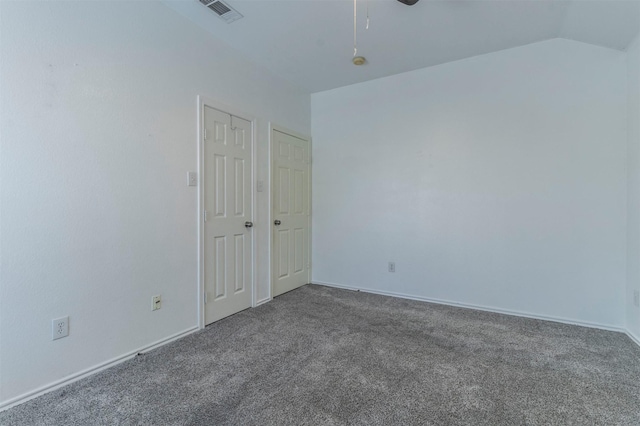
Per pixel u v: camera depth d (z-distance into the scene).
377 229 3.56
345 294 3.53
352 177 3.73
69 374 1.73
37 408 1.50
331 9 2.25
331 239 3.89
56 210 1.67
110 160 1.91
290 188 3.66
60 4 1.67
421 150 3.28
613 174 2.48
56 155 1.67
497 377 1.79
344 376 1.80
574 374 1.82
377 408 1.51
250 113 3.02
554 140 2.67
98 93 1.85
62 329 1.70
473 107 3.00
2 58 1.48
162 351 2.11
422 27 2.47
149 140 2.13
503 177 2.88
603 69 2.50
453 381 1.75
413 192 3.33
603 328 2.51
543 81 2.70
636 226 2.28
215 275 2.66
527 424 1.40
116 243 1.95
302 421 1.42
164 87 2.22
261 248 3.20
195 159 2.46
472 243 3.03
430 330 2.48
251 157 3.05
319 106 3.96
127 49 1.99
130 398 1.59
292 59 3.05
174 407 1.51
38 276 1.61
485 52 2.90
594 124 2.53
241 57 2.90
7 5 1.49
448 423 1.41
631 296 2.35
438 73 3.16
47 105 1.63
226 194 2.77
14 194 1.52
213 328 2.52
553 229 2.69
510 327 2.54
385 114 3.49
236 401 1.56
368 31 2.54
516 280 2.84
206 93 2.54
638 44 2.23
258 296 3.15
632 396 1.60
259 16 2.33
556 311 2.68
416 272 3.33
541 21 2.37
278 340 2.29
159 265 2.21
